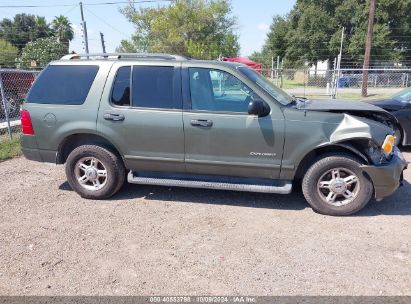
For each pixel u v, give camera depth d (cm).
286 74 2264
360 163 423
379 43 4375
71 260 349
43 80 496
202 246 374
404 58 4578
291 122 427
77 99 480
